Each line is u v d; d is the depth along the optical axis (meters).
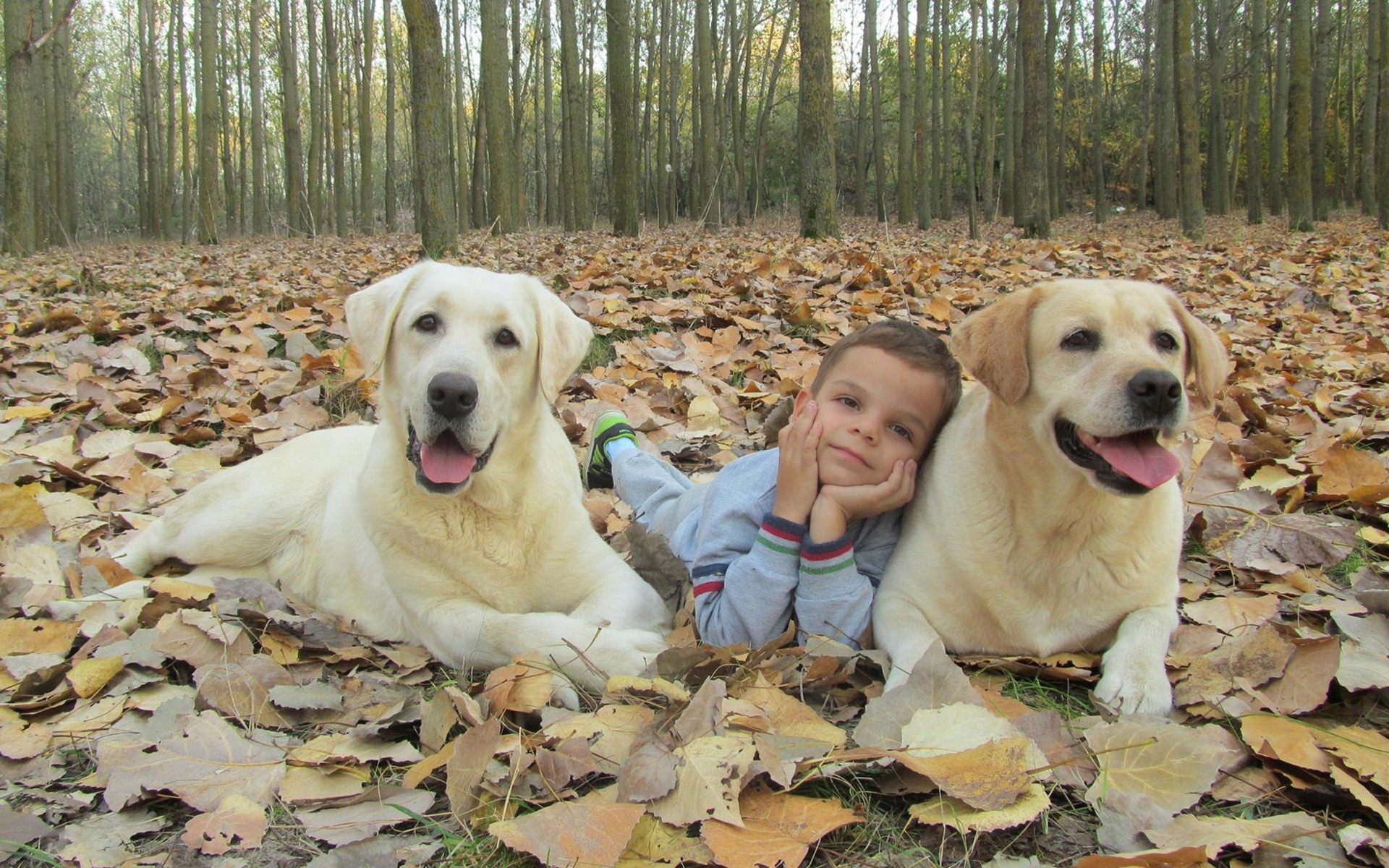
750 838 0.65
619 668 0.87
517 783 0.72
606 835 0.65
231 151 12.97
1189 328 0.90
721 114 9.92
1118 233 7.58
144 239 11.13
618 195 5.23
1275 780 0.72
